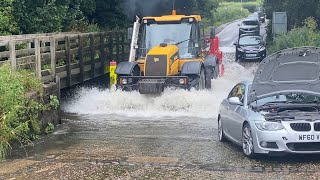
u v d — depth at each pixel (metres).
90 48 22.92
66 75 19.78
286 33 31.89
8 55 14.74
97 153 11.35
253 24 58.03
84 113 17.48
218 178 9.09
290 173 9.41
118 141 12.71
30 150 11.82
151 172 9.62
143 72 18.77
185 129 14.37
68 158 10.91
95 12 31.16
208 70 20.06
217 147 11.90
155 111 17.41
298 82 10.93
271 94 11.14
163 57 17.86
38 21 22.81
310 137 9.91
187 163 10.30
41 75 16.56
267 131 10.05
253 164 10.15
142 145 12.18
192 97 17.25
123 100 17.72
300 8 32.28
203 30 20.45
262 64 10.59
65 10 24.45
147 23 19.50
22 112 12.43
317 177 9.09
